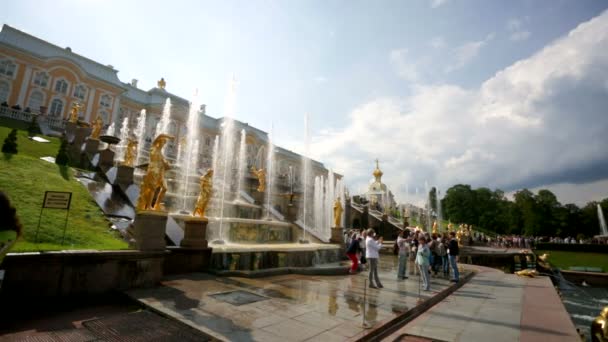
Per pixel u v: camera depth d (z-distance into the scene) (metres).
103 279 7.23
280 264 12.98
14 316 5.74
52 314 5.99
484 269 19.28
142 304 6.63
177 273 9.95
